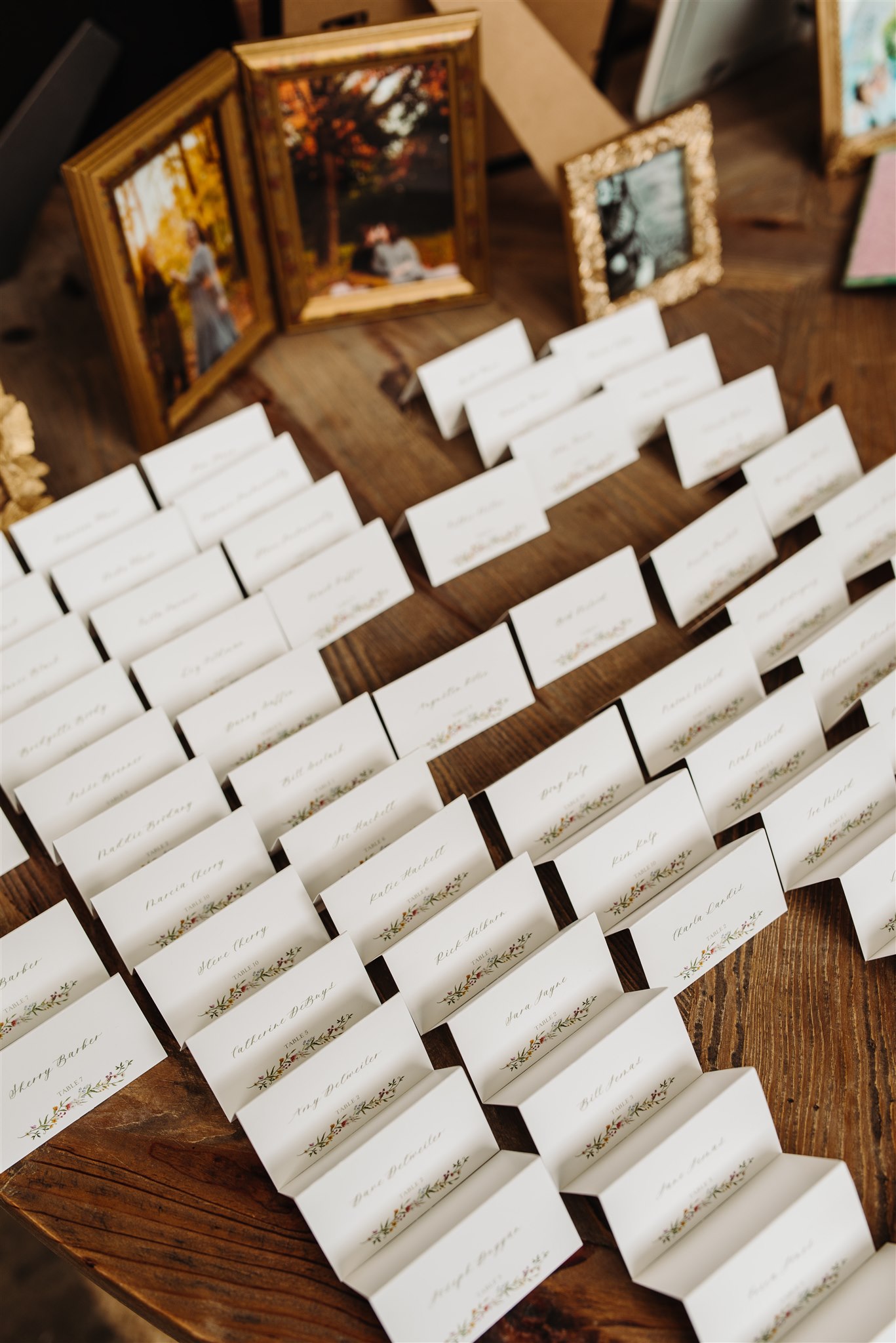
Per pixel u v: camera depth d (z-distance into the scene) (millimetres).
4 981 754
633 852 800
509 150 1193
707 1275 681
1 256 1119
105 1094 753
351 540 897
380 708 844
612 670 894
